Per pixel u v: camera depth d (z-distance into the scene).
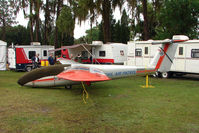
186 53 11.42
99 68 7.95
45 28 27.06
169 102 6.29
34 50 15.77
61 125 4.31
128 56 14.34
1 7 36.47
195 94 7.44
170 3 19.12
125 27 33.62
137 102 6.30
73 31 23.30
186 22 19.36
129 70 8.77
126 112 5.27
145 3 16.02
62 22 22.52
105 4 17.94
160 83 10.27
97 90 8.33
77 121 4.57
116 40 34.75
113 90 8.32
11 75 13.00
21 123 4.40
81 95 7.34
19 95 7.14
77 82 8.43
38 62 14.73
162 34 22.14
